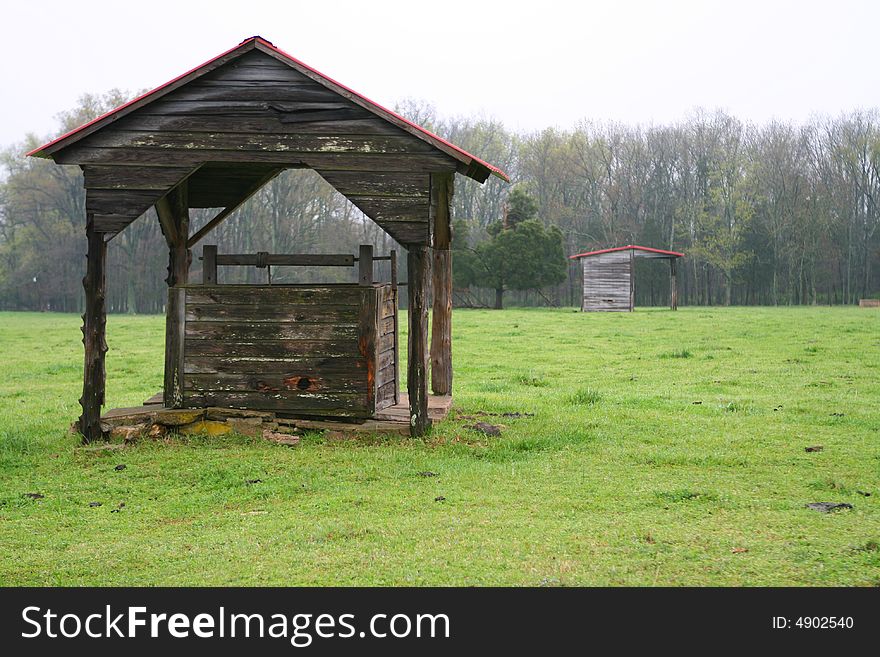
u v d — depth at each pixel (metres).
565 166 95.06
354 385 11.80
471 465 10.42
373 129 11.45
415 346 11.62
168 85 11.28
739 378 19.11
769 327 34.53
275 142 11.48
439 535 7.53
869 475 9.71
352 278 73.06
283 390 11.88
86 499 9.27
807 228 83.56
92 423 11.62
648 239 88.81
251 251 70.62
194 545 7.53
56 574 6.90
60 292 83.94
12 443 11.74
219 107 11.47
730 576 6.44
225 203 14.22
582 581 6.37
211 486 9.67
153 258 78.00
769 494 8.91
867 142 84.50
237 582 6.57
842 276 84.88
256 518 8.35
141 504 9.05
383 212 11.48
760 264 87.50
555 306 85.25
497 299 69.44
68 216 82.50
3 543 7.72
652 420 13.51
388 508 8.51
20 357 26.59
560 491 9.10
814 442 11.63
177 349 12.06
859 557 6.79
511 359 24.39
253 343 11.92
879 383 17.83
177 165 11.45
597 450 11.25
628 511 8.30
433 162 11.43
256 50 11.38
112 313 81.19
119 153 11.47
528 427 12.80
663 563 6.73
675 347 26.92
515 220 71.50
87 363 11.62
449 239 14.30
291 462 10.58
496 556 6.95
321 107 11.47
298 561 6.98
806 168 88.44
